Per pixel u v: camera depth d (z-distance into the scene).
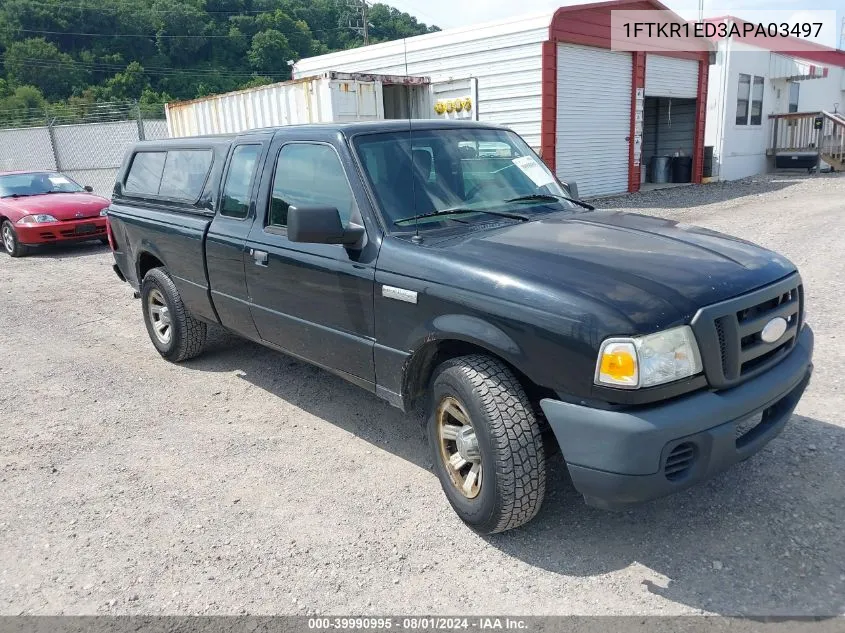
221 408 5.13
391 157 4.04
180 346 5.95
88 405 5.28
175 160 5.77
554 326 2.92
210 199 5.17
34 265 11.47
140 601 3.05
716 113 20.69
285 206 4.44
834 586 2.89
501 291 3.13
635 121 17.22
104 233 12.71
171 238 5.55
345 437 4.57
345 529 3.52
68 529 3.62
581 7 14.36
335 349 4.14
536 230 3.70
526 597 2.96
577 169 15.73
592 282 3.00
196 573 3.22
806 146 23.23
